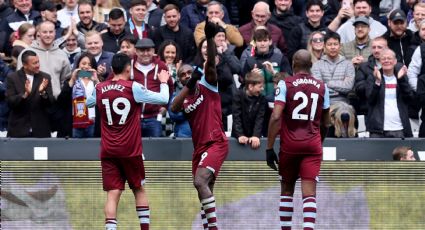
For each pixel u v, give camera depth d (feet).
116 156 101.45
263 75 123.24
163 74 103.45
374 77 126.21
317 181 102.17
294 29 143.23
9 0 155.63
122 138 101.35
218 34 128.77
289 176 102.42
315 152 100.63
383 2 156.76
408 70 132.46
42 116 125.29
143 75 121.90
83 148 115.14
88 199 108.99
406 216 109.29
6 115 131.85
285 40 144.25
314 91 100.63
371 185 109.50
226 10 148.87
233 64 129.70
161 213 109.50
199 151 102.78
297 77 101.04
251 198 109.50
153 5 148.97
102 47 135.23
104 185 102.47
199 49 127.95
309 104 100.32
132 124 101.71
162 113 124.06
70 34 137.90
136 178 102.53
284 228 102.83
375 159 114.93
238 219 109.50
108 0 151.43
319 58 133.90
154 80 122.21
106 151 101.65
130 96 101.30
